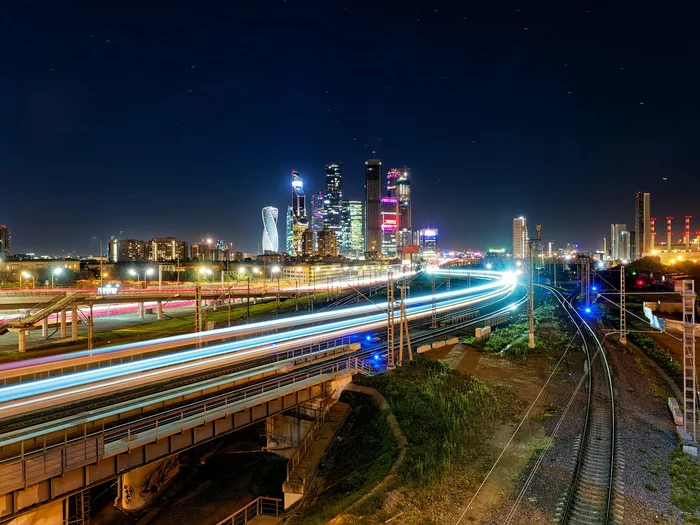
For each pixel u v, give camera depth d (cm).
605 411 3450
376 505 2344
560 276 19738
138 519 3266
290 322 7625
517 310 9669
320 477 3203
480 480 2552
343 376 4316
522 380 4344
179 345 5844
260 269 18288
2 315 9712
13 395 3500
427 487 2472
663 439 3006
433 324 7400
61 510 2906
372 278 18512
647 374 4509
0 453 2555
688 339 3878
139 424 3000
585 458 2742
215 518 3184
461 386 4066
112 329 8100
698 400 3616
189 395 3566
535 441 3020
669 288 11244
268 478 3744
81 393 3556
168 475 3744
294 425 4122
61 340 7069
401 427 3309
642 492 2367
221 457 4150
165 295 8681
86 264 17200
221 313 10069
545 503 2300
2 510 2358
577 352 5362
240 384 3994
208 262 19138
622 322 6012
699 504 2247
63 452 2489
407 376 4331
